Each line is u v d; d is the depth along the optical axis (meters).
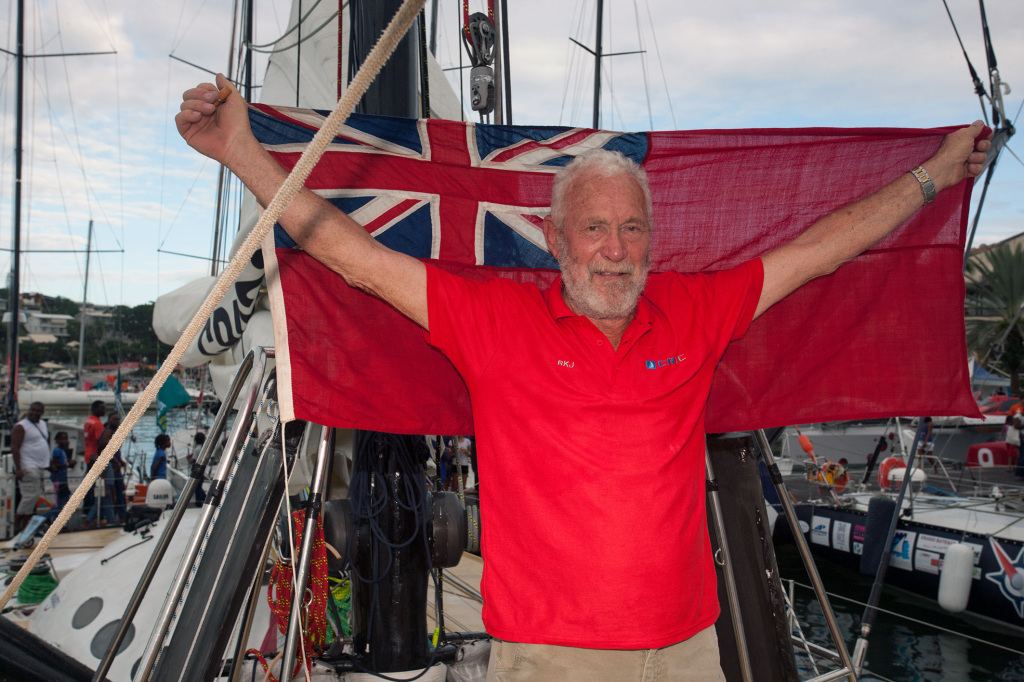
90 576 4.36
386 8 3.46
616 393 1.68
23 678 2.38
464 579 5.12
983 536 8.72
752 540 2.70
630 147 2.62
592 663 1.62
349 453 3.33
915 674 7.50
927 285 2.58
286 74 4.26
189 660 2.12
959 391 2.58
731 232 2.69
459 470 2.95
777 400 2.61
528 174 2.58
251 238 1.07
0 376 35.59
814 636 8.51
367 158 2.41
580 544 1.61
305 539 2.24
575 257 1.78
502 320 1.79
